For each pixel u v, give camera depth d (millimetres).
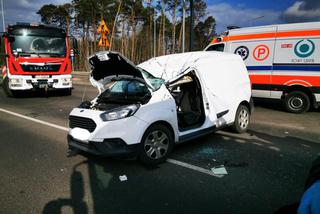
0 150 5195
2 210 3141
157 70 5160
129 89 4938
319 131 6430
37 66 11258
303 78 8273
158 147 4363
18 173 4152
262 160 4570
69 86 12250
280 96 8820
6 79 11922
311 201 1413
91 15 38031
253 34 9164
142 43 40969
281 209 1803
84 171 4188
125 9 36125
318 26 7887
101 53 4543
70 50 12719
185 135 4805
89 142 4094
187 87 5625
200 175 3996
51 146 5414
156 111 4270
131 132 3994
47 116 8266
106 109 4309
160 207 3158
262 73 9094
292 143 5496
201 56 5516
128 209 3129
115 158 4254
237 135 6082
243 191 3508
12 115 8445
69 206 3213
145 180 3859
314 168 1543
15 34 10891
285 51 8516
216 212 3045
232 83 5941
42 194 3504
